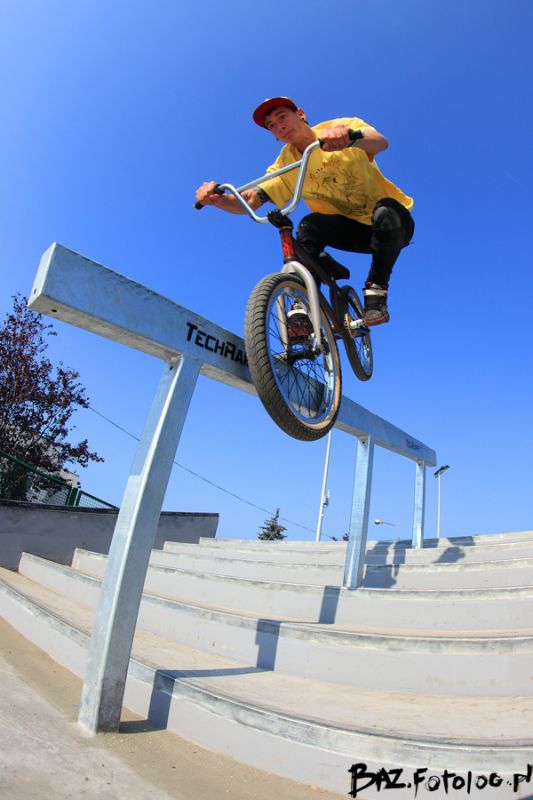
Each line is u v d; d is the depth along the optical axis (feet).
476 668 7.89
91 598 14.17
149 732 7.41
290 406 9.65
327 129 9.44
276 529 147.64
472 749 5.59
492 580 12.17
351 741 6.10
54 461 37.88
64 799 5.26
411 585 13.17
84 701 7.41
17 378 36.70
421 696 7.97
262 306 9.44
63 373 38.60
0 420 36.17
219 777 6.24
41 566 18.12
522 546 14.28
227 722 6.99
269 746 6.55
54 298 7.51
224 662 9.82
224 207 11.53
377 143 10.43
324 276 11.48
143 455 8.49
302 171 9.71
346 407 13.46
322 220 11.75
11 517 21.36
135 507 8.02
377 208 10.78
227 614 10.67
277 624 9.80
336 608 11.60
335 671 8.82
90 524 23.21
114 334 8.54
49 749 6.33
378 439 14.89
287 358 10.51
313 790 6.06
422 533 18.16
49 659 10.55
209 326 9.76
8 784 5.31
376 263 11.10
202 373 10.19
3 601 14.33
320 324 10.21
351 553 13.10
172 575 15.34
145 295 8.70
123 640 7.58
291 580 15.51
